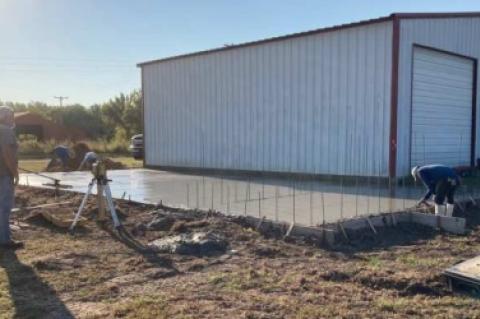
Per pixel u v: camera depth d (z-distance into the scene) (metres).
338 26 11.46
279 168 13.12
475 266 4.56
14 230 6.81
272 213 7.23
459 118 13.37
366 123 11.18
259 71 13.48
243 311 3.79
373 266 5.01
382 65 10.83
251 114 13.80
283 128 12.96
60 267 5.02
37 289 4.36
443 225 6.92
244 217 6.83
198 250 5.62
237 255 5.50
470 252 5.70
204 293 4.23
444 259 5.33
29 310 3.86
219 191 10.00
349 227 6.51
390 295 4.20
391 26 10.64
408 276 4.57
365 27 11.07
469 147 13.88
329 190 10.06
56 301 4.07
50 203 9.02
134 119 46.75
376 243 6.19
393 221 7.09
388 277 4.52
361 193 9.54
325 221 6.49
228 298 4.10
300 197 9.00
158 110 16.94
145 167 17.66
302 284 4.45
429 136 12.09
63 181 12.51
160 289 4.36
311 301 4.02
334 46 11.68
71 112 52.12
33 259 5.30
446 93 12.74
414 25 11.12
